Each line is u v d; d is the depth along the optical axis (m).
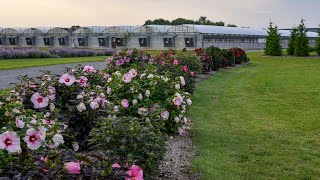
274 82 11.32
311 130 5.45
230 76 13.22
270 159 4.18
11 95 3.68
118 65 7.92
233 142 4.82
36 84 4.41
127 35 37.59
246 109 7.10
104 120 3.37
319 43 24.86
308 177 3.67
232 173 3.74
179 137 4.94
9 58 21.08
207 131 5.36
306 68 16.31
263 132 5.34
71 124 4.11
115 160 2.43
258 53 29.22
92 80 5.46
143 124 3.81
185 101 5.15
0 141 2.40
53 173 2.10
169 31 35.16
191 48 33.84
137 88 4.82
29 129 2.60
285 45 40.91
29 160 2.29
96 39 39.47
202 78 12.20
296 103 7.66
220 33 34.97
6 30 42.44
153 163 3.21
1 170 2.27
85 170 2.21
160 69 7.82
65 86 4.48
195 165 3.91
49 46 41.34
